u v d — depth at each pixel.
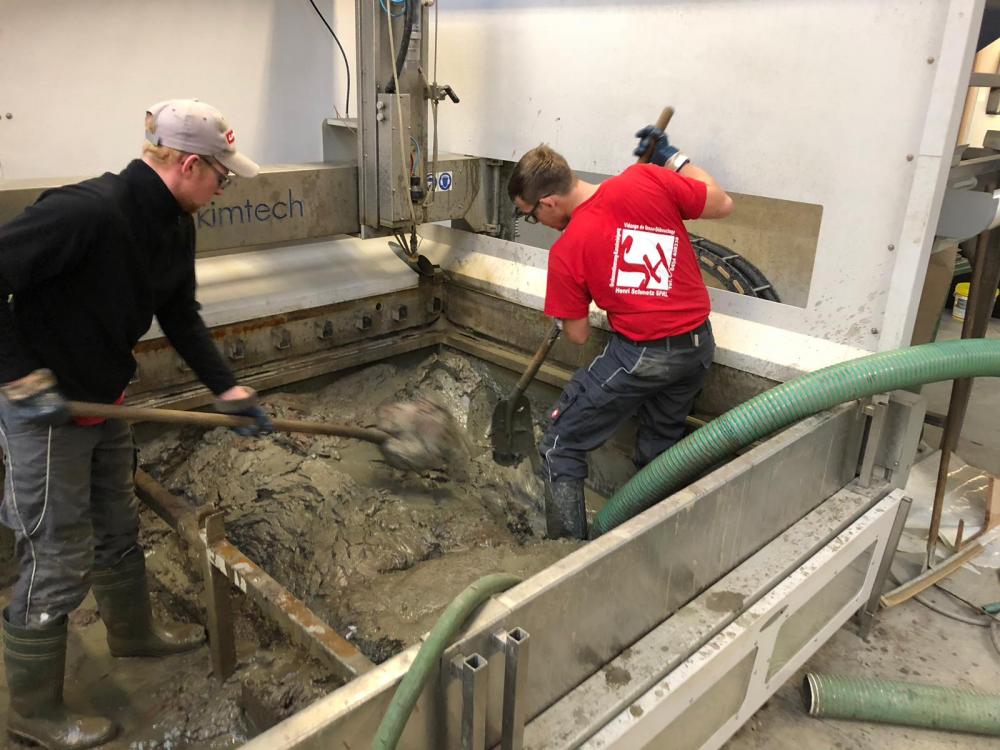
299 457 2.64
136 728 1.82
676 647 1.52
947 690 2.06
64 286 1.43
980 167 2.37
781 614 1.73
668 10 2.32
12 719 1.77
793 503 1.95
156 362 2.57
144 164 1.48
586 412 2.28
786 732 2.03
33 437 1.52
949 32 1.79
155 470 2.53
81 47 2.76
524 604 1.20
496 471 2.82
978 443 3.57
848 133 2.03
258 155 3.35
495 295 3.08
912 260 1.99
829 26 2.00
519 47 2.77
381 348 3.14
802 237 3.16
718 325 2.44
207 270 2.85
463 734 1.16
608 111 2.57
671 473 2.10
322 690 1.78
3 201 2.10
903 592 2.46
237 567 1.72
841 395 1.93
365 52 2.54
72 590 1.66
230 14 3.07
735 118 2.25
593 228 2.05
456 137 3.11
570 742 1.30
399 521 2.43
